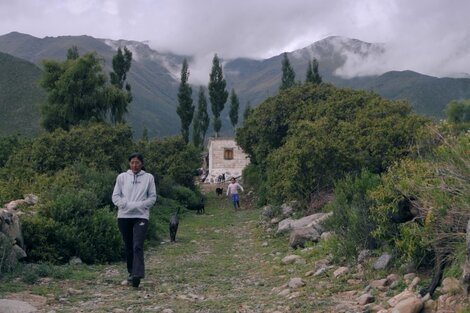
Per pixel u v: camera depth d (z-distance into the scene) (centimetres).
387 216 863
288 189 1836
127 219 921
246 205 3600
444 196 709
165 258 1348
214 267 1169
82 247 1186
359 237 981
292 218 1831
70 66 3666
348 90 2966
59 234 1169
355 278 860
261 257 1308
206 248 1562
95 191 1822
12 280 918
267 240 1619
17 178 2161
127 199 923
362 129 2047
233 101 7631
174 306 764
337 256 993
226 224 2361
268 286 917
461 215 688
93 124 3172
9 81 8275
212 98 7012
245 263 1223
